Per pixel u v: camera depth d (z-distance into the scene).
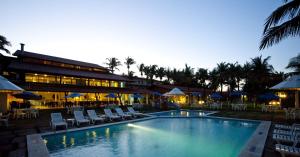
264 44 7.53
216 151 9.18
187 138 11.70
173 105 31.31
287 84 14.04
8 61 28.66
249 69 42.88
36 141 8.78
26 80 25.28
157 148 9.63
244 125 16.16
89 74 32.34
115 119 17.12
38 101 28.86
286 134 8.61
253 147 7.67
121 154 8.73
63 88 26.14
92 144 10.27
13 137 9.72
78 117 14.30
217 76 49.94
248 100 46.12
